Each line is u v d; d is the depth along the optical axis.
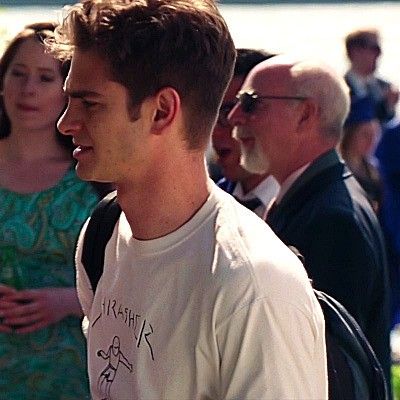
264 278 4.19
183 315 4.28
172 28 4.31
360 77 18.27
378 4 39.50
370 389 5.15
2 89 7.77
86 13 4.34
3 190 7.72
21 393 7.55
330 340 5.03
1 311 7.52
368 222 7.20
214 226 4.36
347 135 13.54
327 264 6.98
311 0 40.03
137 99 4.32
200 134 4.43
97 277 5.03
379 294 7.25
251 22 35.81
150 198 4.42
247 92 7.58
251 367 4.16
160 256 4.41
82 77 4.36
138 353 4.39
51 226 7.63
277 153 7.50
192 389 4.28
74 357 7.58
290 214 7.27
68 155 7.75
